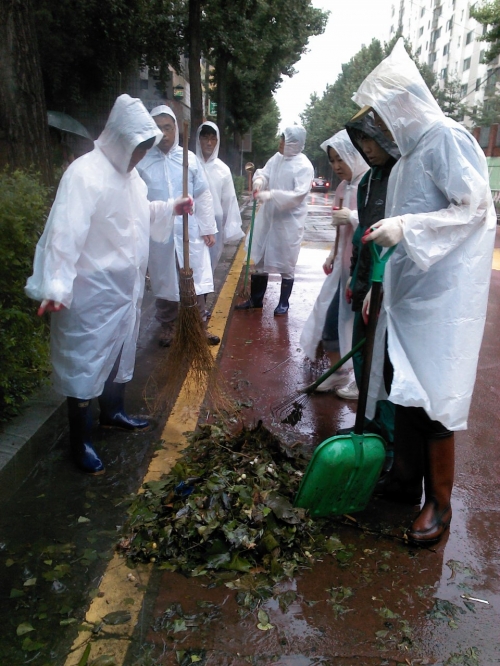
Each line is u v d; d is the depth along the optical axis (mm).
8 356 3215
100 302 3016
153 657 2082
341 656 2129
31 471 3207
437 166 2551
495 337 6336
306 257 11117
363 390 2760
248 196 32844
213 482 2881
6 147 4703
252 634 2205
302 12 16297
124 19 13188
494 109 40562
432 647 2188
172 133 4906
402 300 2752
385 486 3158
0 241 3143
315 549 2697
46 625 2209
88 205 2830
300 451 3566
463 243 2594
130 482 3145
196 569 2521
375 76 2672
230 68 25109
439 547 2771
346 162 4234
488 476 3439
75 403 3115
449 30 57688
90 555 2584
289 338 5883
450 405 2602
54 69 13117
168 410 4023
